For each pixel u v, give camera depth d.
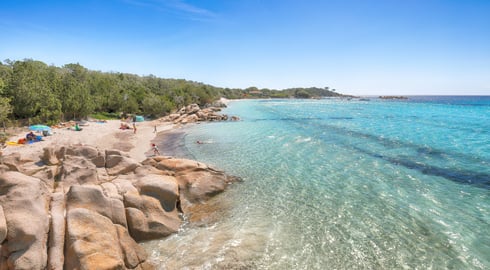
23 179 12.28
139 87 96.81
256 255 12.32
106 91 70.44
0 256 9.67
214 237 13.75
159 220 14.20
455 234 13.73
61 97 50.12
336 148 32.50
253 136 41.47
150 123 58.88
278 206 17.23
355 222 15.13
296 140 37.69
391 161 26.62
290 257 12.21
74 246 10.22
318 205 17.31
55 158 17.34
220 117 65.69
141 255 11.93
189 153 31.20
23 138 33.81
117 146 35.03
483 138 37.03
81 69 81.00
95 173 16.66
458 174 22.50
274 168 24.94
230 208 16.98
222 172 22.00
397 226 14.62
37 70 52.53
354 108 103.69
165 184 16.02
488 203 17.05
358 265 11.70
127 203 14.11
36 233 10.34
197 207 17.00
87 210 12.09
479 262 11.65
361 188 19.94
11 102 40.34
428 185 20.20
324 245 13.08
